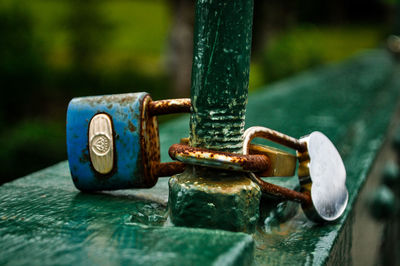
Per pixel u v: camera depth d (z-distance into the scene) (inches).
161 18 178.9
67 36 87.4
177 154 10.7
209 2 10.3
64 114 65.4
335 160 12.5
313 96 34.0
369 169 16.2
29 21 67.8
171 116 64.9
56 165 14.8
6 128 54.8
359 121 23.3
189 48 79.4
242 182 10.7
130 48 129.0
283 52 83.3
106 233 10.2
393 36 66.4
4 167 41.3
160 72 88.8
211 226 10.6
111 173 11.9
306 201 11.8
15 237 10.1
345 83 43.4
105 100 11.9
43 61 68.6
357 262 14.7
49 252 9.6
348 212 12.7
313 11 247.9
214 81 10.5
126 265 9.2
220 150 10.7
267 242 11.3
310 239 11.5
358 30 248.7
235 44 10.4
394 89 39.0
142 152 11.7
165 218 11.3
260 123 21.8
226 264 9.2
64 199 12.0
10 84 62.9
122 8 198.1
